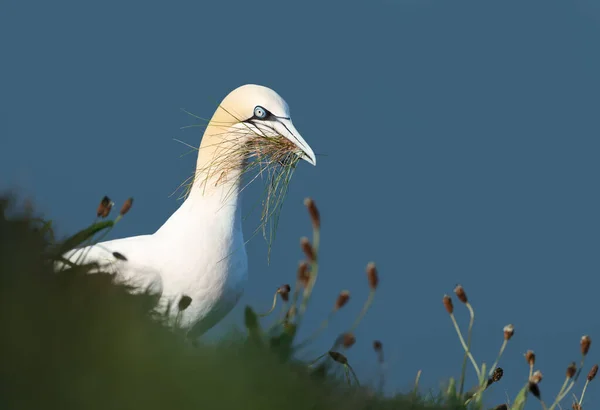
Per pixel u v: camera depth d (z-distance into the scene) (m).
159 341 6.73
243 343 8.39
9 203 7.74
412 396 10.11
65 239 8.10
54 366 6.07
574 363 11.39
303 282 9.25
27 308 6.36
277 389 7.33
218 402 6.53
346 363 8.91
